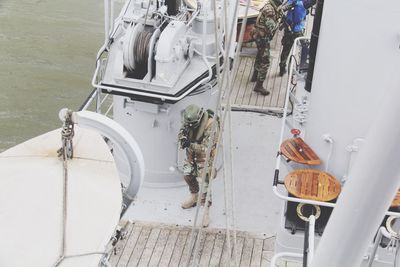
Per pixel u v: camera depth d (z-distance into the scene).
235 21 2.85
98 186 2.60
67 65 10.20
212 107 6.32
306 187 4.74
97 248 2.34
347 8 4.32
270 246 5.66
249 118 7.50
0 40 10.86
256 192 6.36
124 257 5.45
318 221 4.92
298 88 6.79
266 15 7.52
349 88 4.56
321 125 4.89
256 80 8.12
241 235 5.77
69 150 2.71
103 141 2.86
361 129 4.67
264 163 6.78
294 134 5.31
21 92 9.41
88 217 2.46
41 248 2.31
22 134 8.51
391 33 4.23
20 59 10.30
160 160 6.23
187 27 5.95
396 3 4.13
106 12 5.96
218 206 6.12
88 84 9.70
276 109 7.67
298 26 7.96
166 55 5.55
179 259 5.49
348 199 1.73
